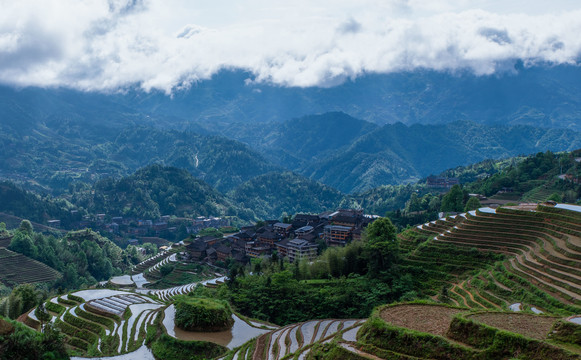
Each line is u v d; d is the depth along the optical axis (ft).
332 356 168.66
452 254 374.43
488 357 143.84
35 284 627.05
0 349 190.60
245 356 230.48
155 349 264.31
